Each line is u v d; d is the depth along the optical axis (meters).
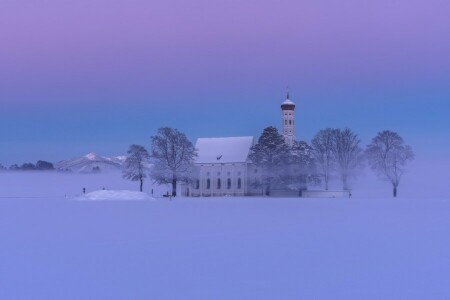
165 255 31.16
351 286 23.12
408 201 110.06
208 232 43.59
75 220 55.97
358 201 109.06
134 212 70.25
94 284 23.72
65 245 35.56
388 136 145.25
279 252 32.16
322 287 23.02
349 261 28.97
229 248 33.94
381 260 29.33
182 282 24.03
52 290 22.67
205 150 166.88
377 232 42.88
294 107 177.12
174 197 144.38
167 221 54.44
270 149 148.25
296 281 24.19
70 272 26.33
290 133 176.25
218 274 25.72
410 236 40.00
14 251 33.06
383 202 103.88
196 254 31.55
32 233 42.94
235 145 165.12
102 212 70.31
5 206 87.06
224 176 160.75
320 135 152.00
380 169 145.38
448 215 62.12
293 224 50.84
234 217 60.31
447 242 36.50
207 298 21.28
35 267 27.66
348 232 43.00
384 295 21.61
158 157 149.38
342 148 150.12
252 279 24.58
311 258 30.06
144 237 39.97
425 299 21.05
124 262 28.98
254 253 31.77
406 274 25.69
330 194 145.50
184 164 149.88
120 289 22.78
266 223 51.78
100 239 38.91
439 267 27.23
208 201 112.56
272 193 149.25
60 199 121.69
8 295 21.88
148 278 24.89
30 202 103.81
